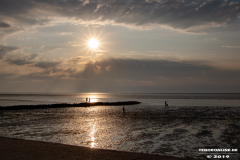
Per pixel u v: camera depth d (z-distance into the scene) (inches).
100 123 1115.3
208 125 1054.4
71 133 824.9
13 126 1009.5
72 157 424.5
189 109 2142.0
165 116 1475.1
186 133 840.9
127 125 1043.3
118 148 606.9
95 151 478.0
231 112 1791.3
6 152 454.0
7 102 3804.1
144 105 2977.4
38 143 553.9
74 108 2347.4
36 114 1654.8
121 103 3238.2
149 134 813.2
